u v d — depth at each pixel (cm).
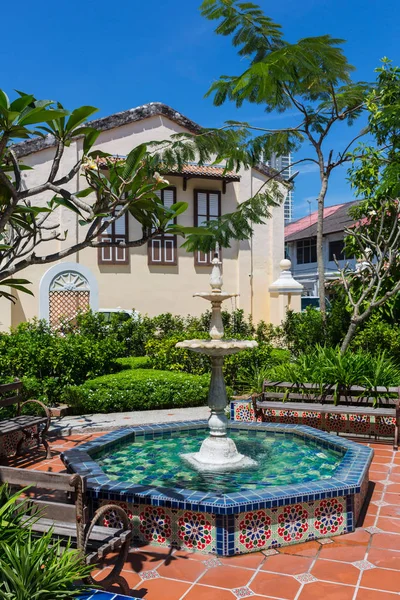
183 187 1623
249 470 576
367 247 1125
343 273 1032
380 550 430
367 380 811
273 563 409
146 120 1575
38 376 1020
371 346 1057
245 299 1709
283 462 606
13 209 368
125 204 391
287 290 1658
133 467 588
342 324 1125
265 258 1747
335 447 633
